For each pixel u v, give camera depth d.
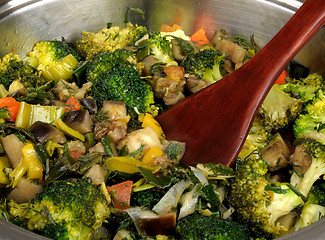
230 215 0.19
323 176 0.19
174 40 0.26
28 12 0.25
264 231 0.17
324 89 0.23
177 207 0.18
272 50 0.20
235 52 0.26
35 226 0.15
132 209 0.17
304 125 0.22
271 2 0.26
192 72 0.24
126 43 0.27
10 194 0.17
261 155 0.21
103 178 0.18
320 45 0.24
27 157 0.18
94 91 0.23
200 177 0.18
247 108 0.20
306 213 0.18
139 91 0.23
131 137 0.20
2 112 0.20
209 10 0.28
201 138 0.21
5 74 0.23
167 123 0.22
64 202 0.15
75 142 0.20
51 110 0.21
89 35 0.26
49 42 0.25
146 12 0.28
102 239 0.17
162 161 0.20
